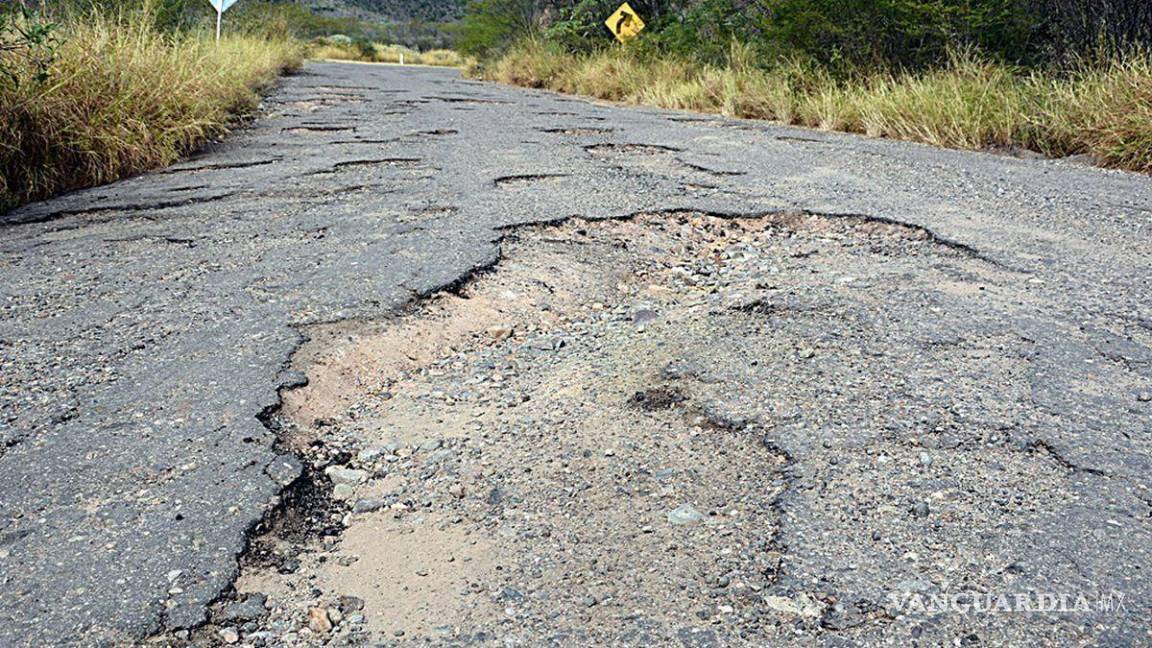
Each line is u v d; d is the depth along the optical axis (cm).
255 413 279
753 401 281
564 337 354
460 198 557
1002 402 275
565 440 268
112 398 290
